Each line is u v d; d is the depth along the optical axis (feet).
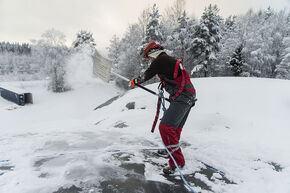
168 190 6.17
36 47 119.24
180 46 82.69
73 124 23.00
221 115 18.04
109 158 8.24
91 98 92.17
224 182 6.91
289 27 81.35
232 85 31.12
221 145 10.53
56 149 9.29
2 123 61.93
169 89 7.03
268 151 9.59
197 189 6.33
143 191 6.01
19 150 8.94
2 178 6.19
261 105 23.49
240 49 80.12
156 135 12.57
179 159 7.17
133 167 7.55
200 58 75.97
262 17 91.97
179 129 7.79
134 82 7.40
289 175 7.26
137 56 97.30
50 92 106.42
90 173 6.83
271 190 6.35
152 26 74.84
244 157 9.00
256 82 32.40
